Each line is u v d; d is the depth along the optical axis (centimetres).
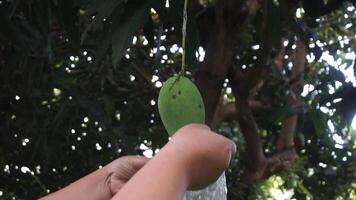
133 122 323
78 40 203
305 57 391
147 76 330
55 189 319
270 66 330
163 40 330
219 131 425
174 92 104
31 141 287
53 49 262
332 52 383
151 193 75
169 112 104
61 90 288
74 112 282
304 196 446
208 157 80
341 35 399
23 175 312
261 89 382
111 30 146
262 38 237
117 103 329
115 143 294
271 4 186
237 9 241
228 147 81
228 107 363
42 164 304
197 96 105
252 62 346
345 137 427
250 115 364
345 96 208
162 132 284
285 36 328
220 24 245
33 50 237
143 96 334
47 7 203
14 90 269
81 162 316
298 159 407
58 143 286
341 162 447
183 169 78
